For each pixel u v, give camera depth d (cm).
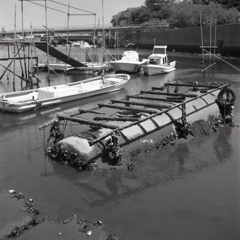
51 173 1084
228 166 1151
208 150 1300
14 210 830
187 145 1348
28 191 967
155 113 1276
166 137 1352
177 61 6053
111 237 727
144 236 748
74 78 3816
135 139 1242
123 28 11962
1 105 1948
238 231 774
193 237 749
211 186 999
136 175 1065
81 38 11419
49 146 1341
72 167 1123
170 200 914
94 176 1054
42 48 3638
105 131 1203
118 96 2530
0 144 1388
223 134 1509
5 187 993
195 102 1666
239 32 6456
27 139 1457
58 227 757
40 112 1983
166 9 13500
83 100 2341
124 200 913
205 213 848
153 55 4338
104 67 4269
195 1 11488
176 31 9175
